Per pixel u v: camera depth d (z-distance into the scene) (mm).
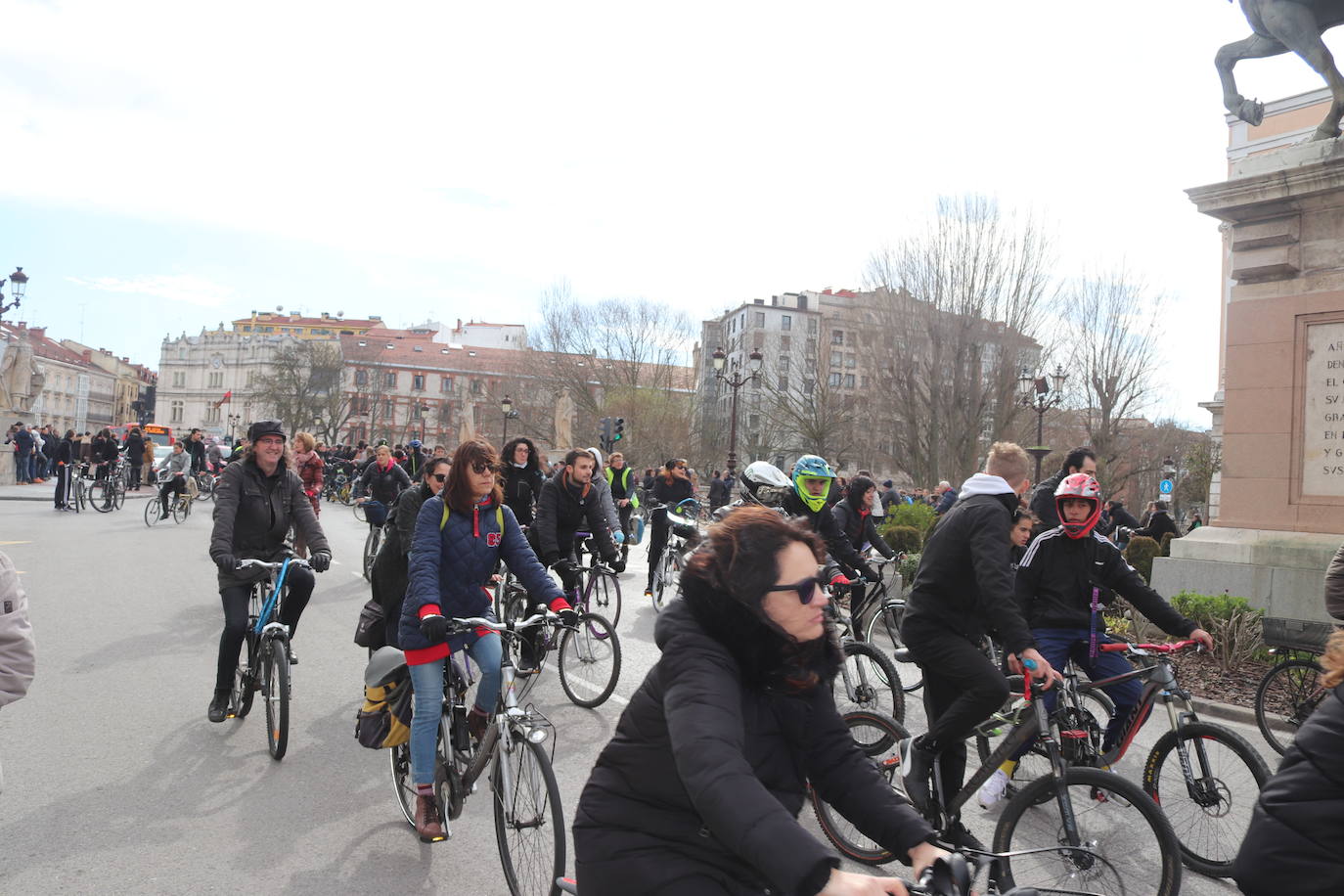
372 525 11523
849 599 7887
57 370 104188
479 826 4113
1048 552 4379
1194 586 9203
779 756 1804
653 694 1774
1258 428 9227
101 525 16953
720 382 57781
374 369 85000
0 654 2357
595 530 7312
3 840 3748
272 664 4957
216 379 103375
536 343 56312
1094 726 4062
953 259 32156
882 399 33969
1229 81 9891
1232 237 9539
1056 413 37406
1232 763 3727
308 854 3744
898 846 1761
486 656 3688
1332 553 8469
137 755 4836
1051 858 3164
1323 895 1774
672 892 1674
